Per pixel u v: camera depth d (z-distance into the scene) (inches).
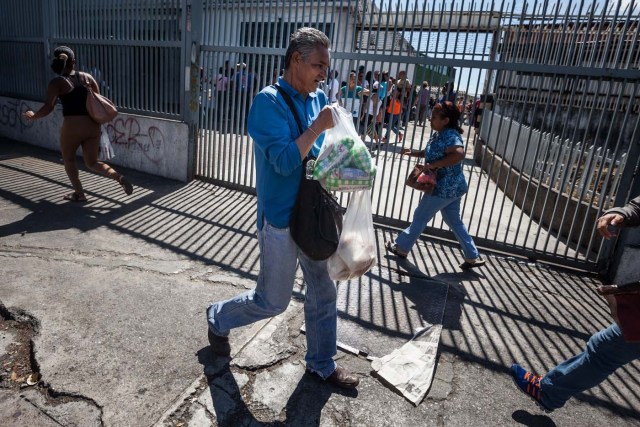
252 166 241.3
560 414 98.6
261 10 230.2
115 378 96.7
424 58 184.5
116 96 281.4
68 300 125.3
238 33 231.1
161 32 252.5
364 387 101.3
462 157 153.1
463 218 236.8
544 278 170.1
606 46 161.2
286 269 88.5
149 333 113.3
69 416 86.2
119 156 285.7
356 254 88.2
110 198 222.7
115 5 267.0
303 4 205.8
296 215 83.7
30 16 313.1
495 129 357.4
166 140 261.6
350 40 203.0
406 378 104.0
